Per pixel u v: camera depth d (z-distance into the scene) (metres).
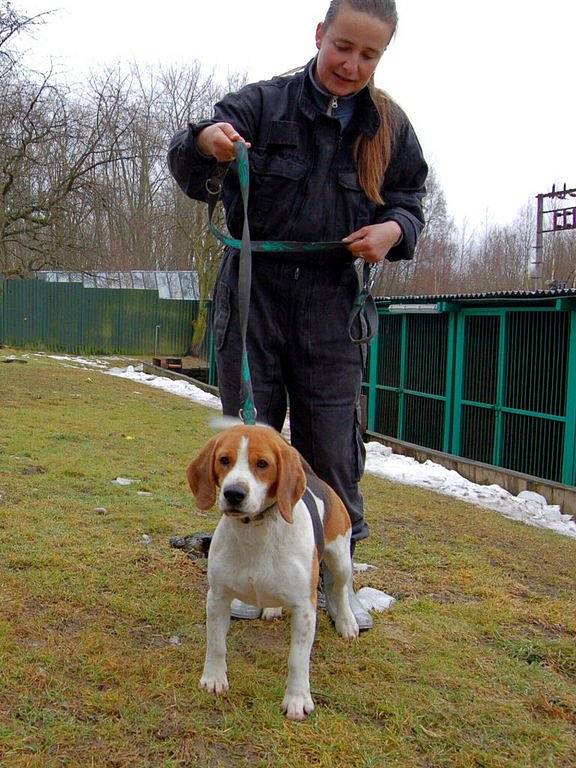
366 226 3.53
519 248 42.47
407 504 7.38
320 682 3.18
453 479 9.73
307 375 3.64
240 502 2.61
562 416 9.70
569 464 9.55
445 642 3.69
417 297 12.23
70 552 4.41
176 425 10.97
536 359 10.21
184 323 28.05
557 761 2.82
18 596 3.71
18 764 2.45
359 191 3.47
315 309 3.57
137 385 16.53
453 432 11.75
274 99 3.40
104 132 22.30
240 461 2.71
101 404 12.30
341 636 3.63
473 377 11.38
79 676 3.04
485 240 43.81
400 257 3.67
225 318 3.61
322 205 3.42
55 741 2.59
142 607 3.74
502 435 10.77
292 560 2.83
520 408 10.47
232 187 3.46
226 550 2.87
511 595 4.55
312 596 2.92
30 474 6.46
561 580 5.26
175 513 5.55
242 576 2.84
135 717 2.79
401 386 12.97
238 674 3.16
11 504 5.34
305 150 3.39
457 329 11.61
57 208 19.39
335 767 2.62
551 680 3.44
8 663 3.05
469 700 3.16
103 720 2.75
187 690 3.00
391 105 3.52
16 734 2.60
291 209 3.42
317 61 3.33
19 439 8.12
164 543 4.81
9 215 19.05
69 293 26.33
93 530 4.91
